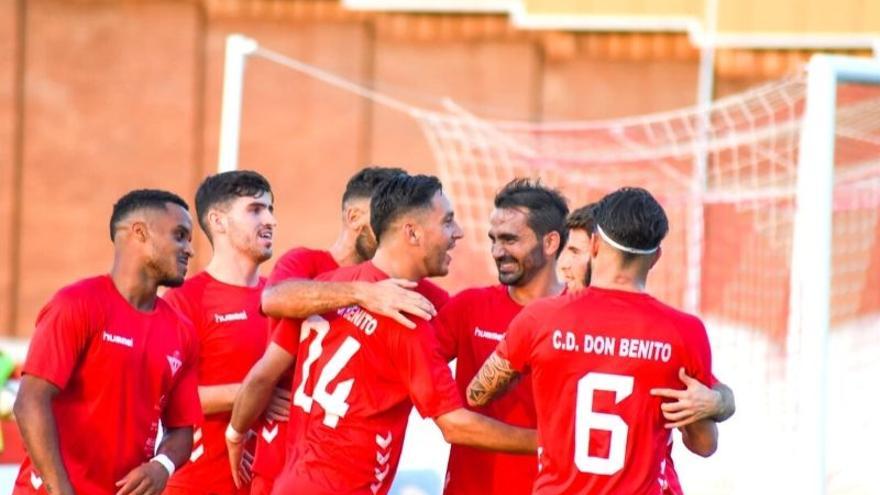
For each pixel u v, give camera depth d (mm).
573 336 14977
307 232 58250
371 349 16031
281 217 58375
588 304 15102
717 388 15469
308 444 16250
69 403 16562
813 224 19828
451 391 15938
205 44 58406
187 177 58031
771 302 49094
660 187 50656
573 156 49719
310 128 58375
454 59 58656
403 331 15906
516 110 58656
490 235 17656
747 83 57438
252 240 20391
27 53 57594
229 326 20125
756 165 49281
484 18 58656
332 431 16094
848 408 37031
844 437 34625
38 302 57750
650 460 14898
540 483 15156
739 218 50281
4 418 32719
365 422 16047
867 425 35594
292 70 58344
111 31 57844
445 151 52750
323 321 16375
